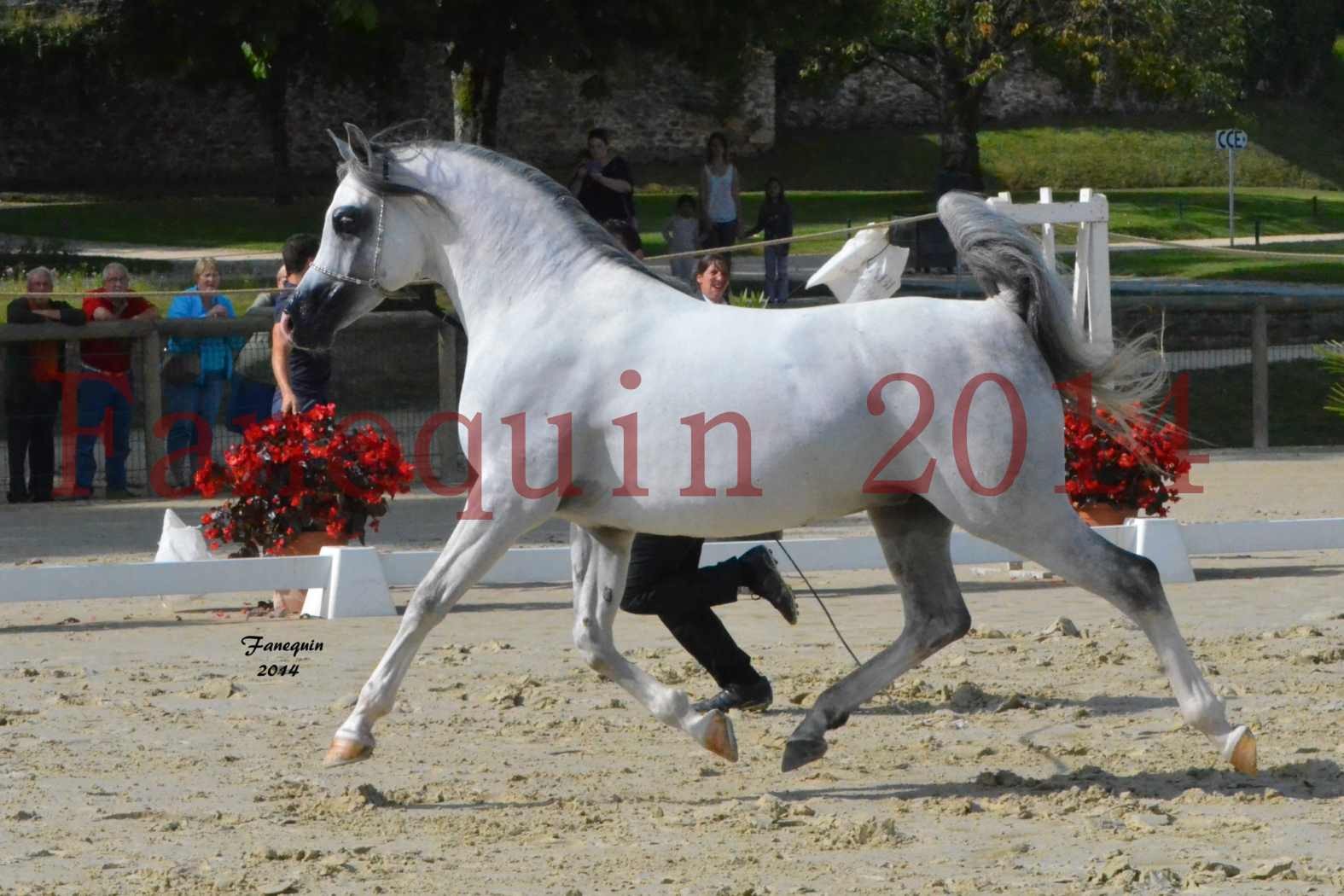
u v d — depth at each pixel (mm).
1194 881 6430
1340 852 6855
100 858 6918
